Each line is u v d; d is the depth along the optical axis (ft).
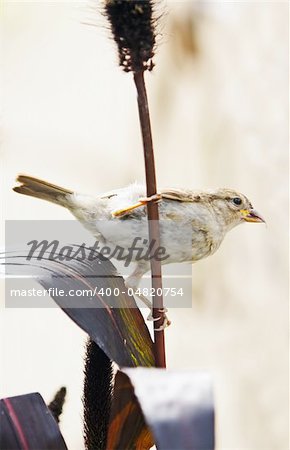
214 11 41.34
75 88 45.39
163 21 13.00
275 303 40.98
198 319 42.29
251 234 41.24
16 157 43.52
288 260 40.47
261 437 40.68
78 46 45.52
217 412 41.06
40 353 43.55
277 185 40.86
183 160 42.83
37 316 44.14
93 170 44.06
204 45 41.70
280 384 40.75
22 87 45.19
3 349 43.73
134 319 13.66
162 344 13.52
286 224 40.60
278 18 40.81
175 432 9.53
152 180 13.20
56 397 13.98
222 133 42.04
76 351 44.06
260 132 41.16
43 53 45.50
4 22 45.32
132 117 44.68
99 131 44.37
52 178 42.93
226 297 41.91
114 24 12.60
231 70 41.60
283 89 40.83
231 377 41.19
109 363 13.82
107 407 13.73
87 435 13.70
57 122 44.83
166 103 42.91
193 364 41.91
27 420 12.84
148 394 9.81
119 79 45.29
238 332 41.57
